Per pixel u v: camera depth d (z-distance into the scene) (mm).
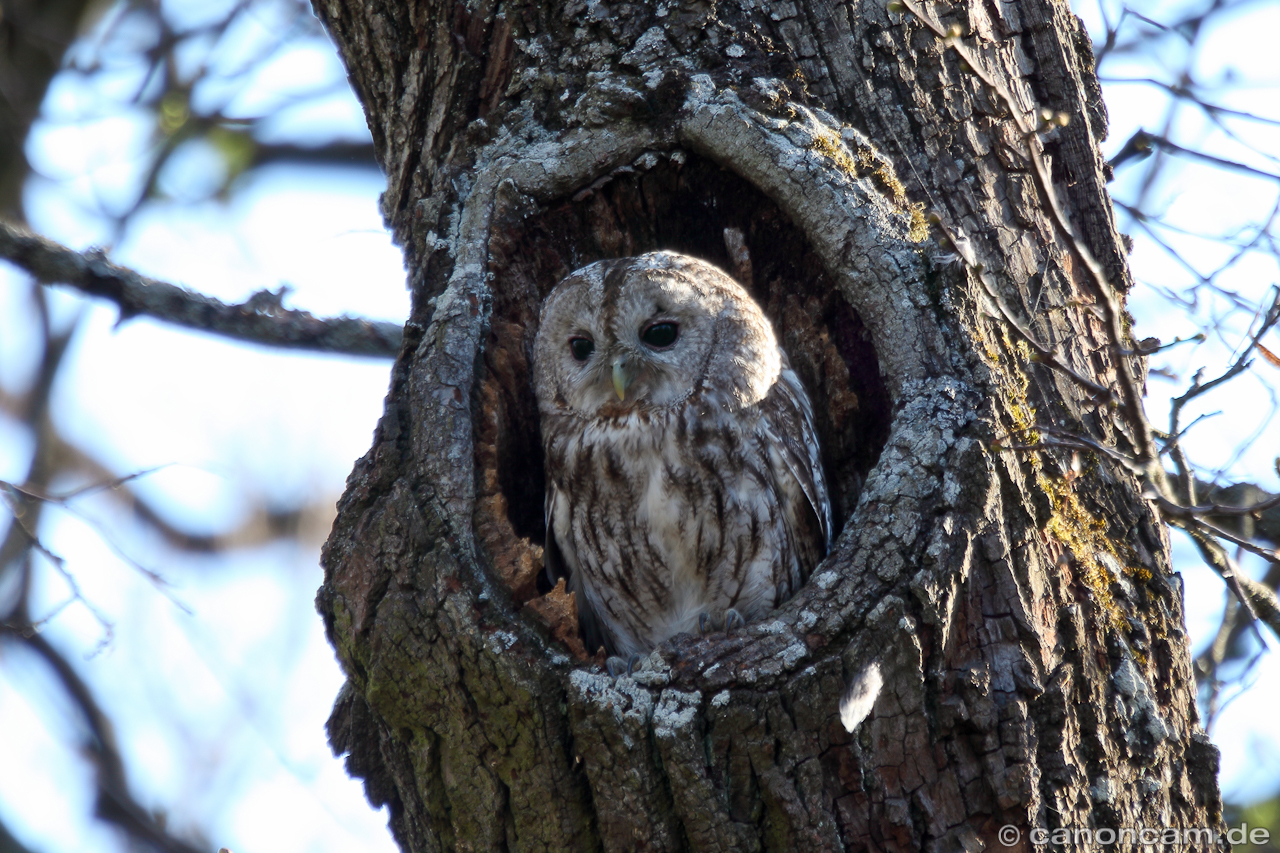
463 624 7023
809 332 9344
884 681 6719
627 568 9633
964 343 7660
